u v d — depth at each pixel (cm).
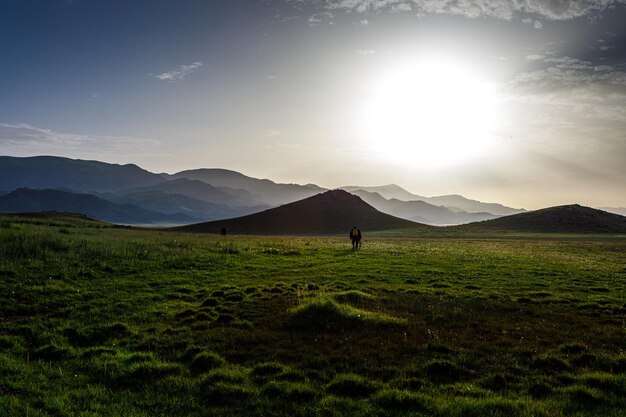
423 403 990
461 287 2473
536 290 2431
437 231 17425
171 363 1259
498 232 16500
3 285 2069
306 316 1670
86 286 2245
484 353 1342
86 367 1246
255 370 1210
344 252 4531
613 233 16300
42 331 1539
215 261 3369
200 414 967
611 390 1070
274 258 3747
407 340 1461
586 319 1756
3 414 941
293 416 953
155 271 2803
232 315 1764
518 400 1002
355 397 1050
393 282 2642
